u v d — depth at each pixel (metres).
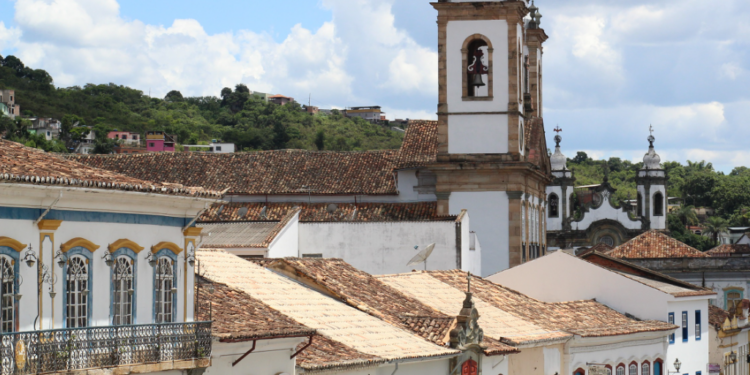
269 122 158.62
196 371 19.97
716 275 75.62
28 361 16.38
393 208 56.56
